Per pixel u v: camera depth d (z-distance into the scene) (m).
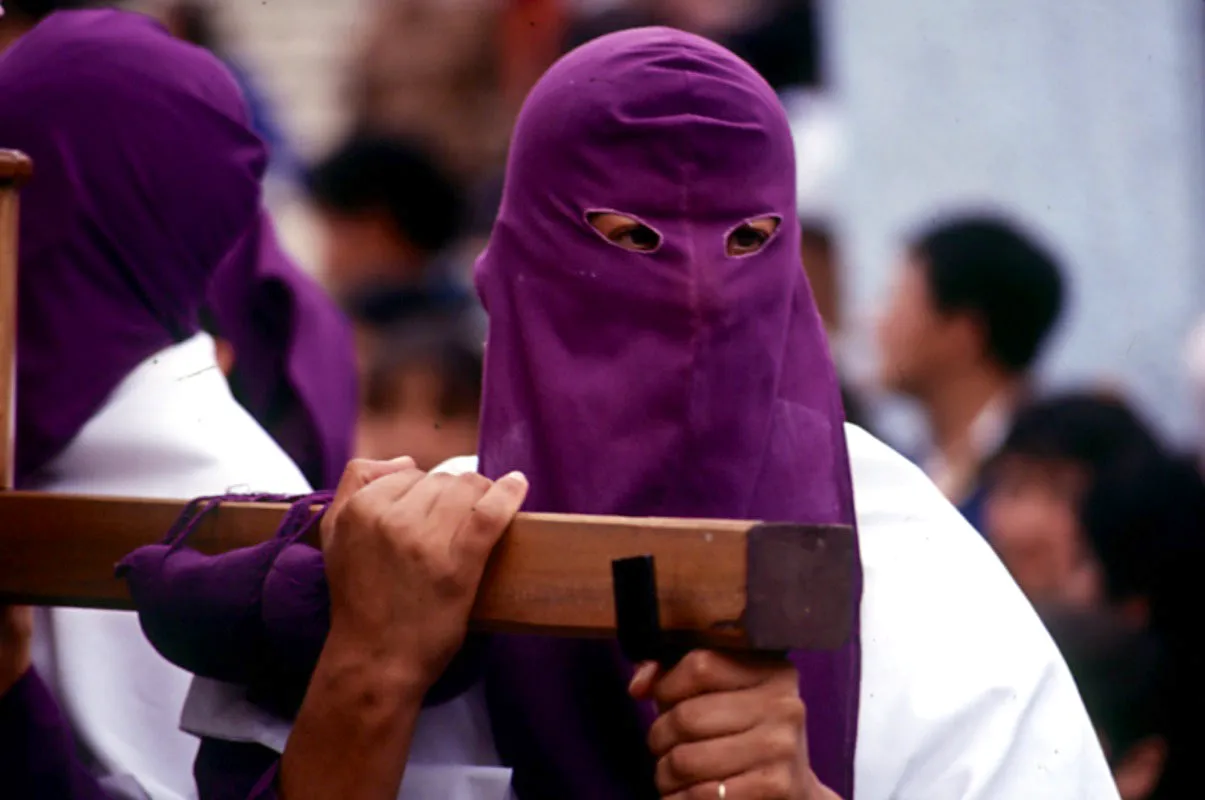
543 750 7.63
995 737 7.65
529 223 7.95
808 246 16.78
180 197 8.92
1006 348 15.16
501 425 7.85
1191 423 16.88
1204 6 16.97
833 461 7.88
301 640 6.96
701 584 6.32
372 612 6.75
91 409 8.72
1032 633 7.96
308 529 7.10
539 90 8.08
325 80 20.00
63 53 8.90
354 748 6.81
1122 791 11.07
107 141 8.80
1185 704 11.12
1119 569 12.35
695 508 7.66
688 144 7.74
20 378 8.69
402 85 19.72
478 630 6.90
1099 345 17.00
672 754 6.47
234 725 7.40
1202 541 12.38
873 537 8.08
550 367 7.79
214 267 9.15
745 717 6.41
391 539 6.73
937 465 15.23
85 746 8.36
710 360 7.67
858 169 17.28
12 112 8.80
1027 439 12.68
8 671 7.45
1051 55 17.06
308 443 10.27
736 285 7.71
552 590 6.66
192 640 7.11
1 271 7.50
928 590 7.96
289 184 18.77
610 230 7.80
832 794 6.86
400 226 16.36
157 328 8.91
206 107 9.06
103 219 8.79
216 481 8.73
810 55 17.92
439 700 7.43
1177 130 17.02
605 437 7.67
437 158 17.84
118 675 8.48
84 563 7.37
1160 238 17.02
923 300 15.22
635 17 18.75
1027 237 15.22
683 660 6.43
